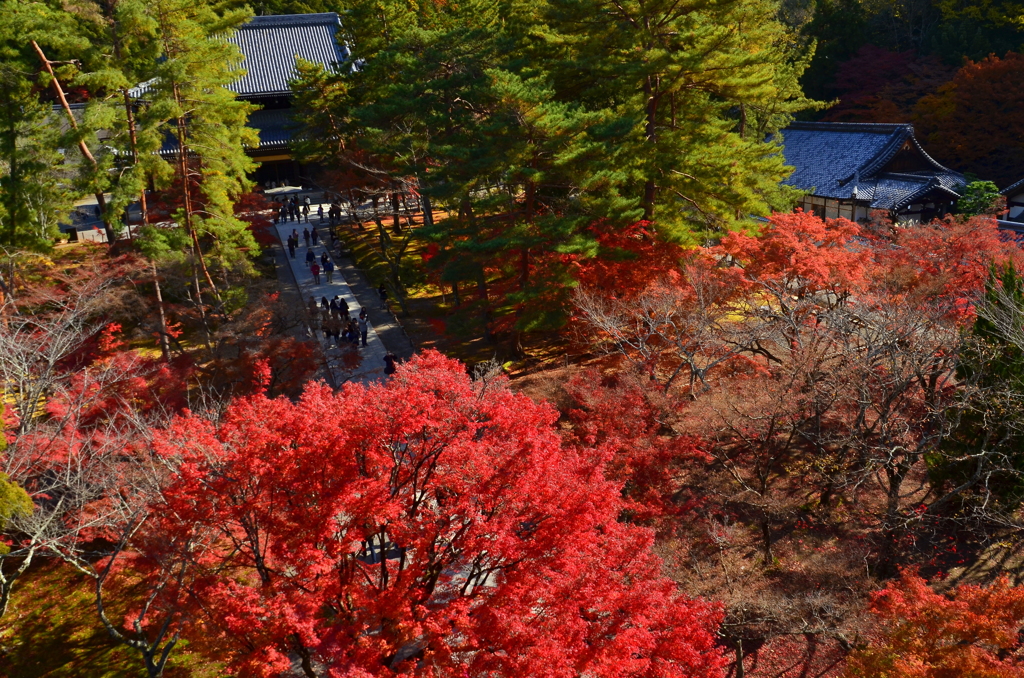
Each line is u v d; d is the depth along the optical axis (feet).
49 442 62.49
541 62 120.06
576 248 88.79
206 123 110.11
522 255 99.14
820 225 93.81
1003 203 133.39
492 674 40.65
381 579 49.29
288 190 211.61
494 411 46.83
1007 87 173.37
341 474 45.42
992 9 207.72
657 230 100.94
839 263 84.84
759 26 152.15
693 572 59.67
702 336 77.51
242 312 102.83
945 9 219.61
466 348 111.65
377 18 151.94
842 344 72.54
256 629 42.16
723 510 71.92
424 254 133.90
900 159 163.94
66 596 66.49
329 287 140.56
